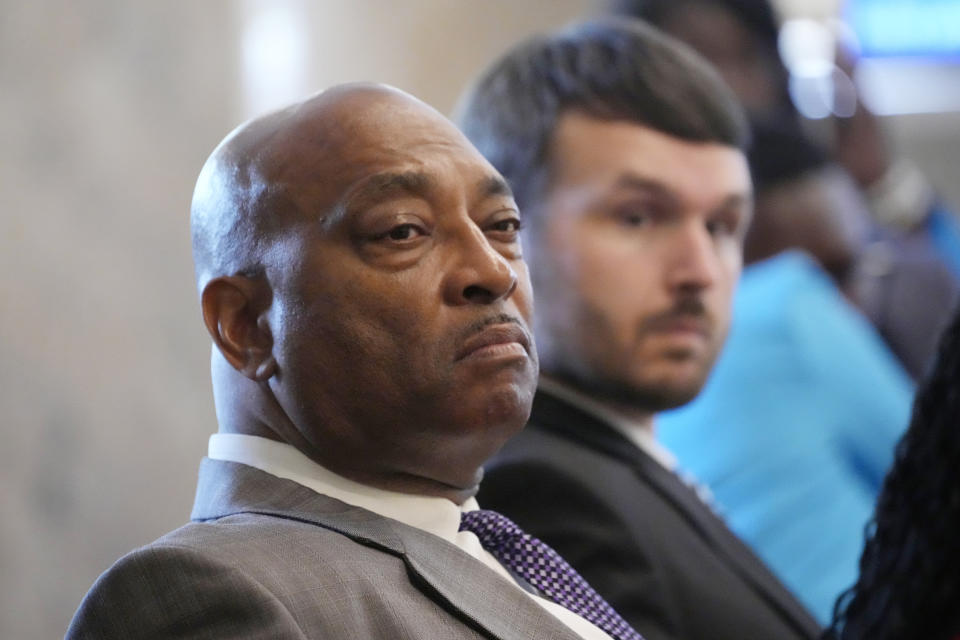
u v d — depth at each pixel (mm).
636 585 5023
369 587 3654
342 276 3812
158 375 9148
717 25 8617
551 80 5770
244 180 4000
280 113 4082
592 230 5547
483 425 3828
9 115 8648
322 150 3910
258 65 10109
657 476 5527
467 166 3953
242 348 3996
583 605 4176
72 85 8906
